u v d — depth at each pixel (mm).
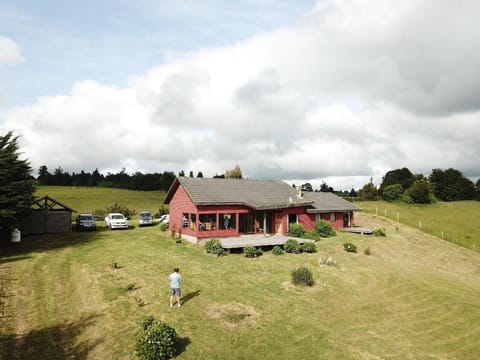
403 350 14688
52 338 14023
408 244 41750
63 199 78438
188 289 19609
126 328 14680
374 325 17125
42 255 26484
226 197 34281
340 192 129750
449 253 41562
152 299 17906
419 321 17938
